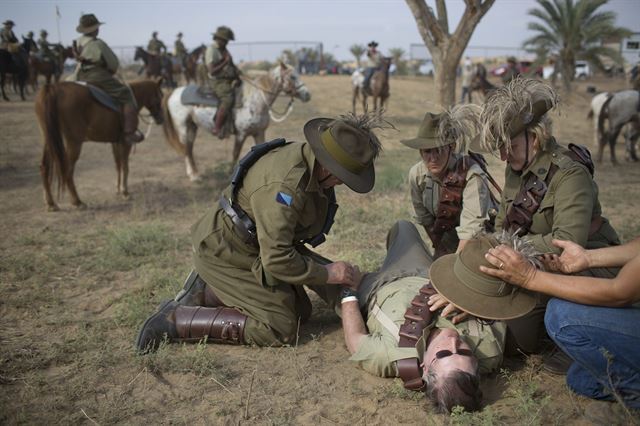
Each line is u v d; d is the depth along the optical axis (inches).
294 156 126.9
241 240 137.2
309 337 147.3
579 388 115.4
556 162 116.4
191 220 267.9
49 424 109.9
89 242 229.6
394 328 121.8
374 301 131.4
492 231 138.0
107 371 129.0
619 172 396.2
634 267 94.0
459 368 105.6
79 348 138.8
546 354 131.8
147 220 265.9
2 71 769.6
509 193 126.8
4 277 187.2
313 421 112.0
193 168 364.2
